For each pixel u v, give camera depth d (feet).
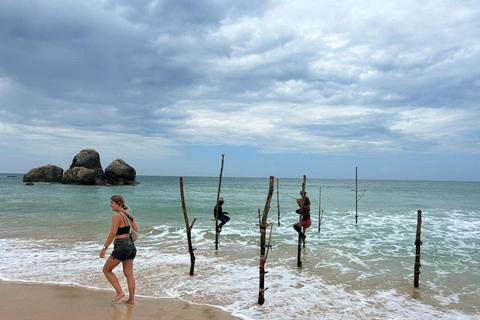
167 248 32.42
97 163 174.50
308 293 20.11
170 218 53.67
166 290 20.08
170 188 155.74
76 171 161.07
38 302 17.56
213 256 29.35
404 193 142.10
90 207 65.92
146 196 98.89
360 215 61.41
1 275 22.53
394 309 17.89
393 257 30.04
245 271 24.61
